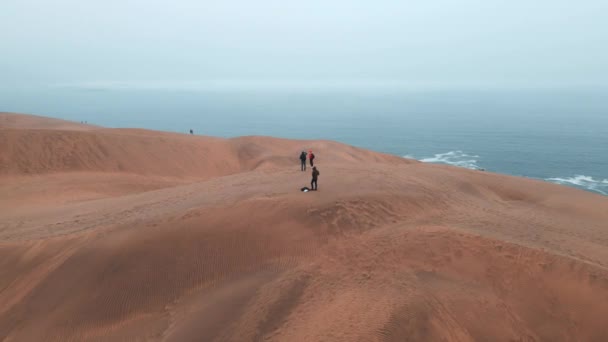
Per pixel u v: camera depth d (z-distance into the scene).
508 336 9.04
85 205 21.61
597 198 24.72
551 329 9.38
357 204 14.60
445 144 148.25
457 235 11.84
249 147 49.97
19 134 34.78
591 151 123.94
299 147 52.56
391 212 14.60
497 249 11.15
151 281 11.61
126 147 39.06
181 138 47.03
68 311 11.23
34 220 18.73
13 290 12.15
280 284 10.48
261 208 14.15
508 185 25.88
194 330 9.61
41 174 31.44
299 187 17.42
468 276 10.40
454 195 19.08
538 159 114.00
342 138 174.75
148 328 10.41
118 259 12.28
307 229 12.99
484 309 9.42
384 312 8.63
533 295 9.98
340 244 12.23
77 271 12.21
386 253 11.34
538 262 10.66
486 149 134.25
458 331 8.67
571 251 12.69
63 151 34.94
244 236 12.70
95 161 35.56
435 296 9.41
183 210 15.03
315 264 11.29
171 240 12.75
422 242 11.62
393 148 143.25
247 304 10.02
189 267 11.84
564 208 21.56
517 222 15.94
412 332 8.24
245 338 8.85
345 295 9.62
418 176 22.05
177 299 11.08
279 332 8.74
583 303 9.72
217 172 42.59
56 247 13.42
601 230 17.08
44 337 10.73
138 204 19.41
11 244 13.82
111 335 10.47
